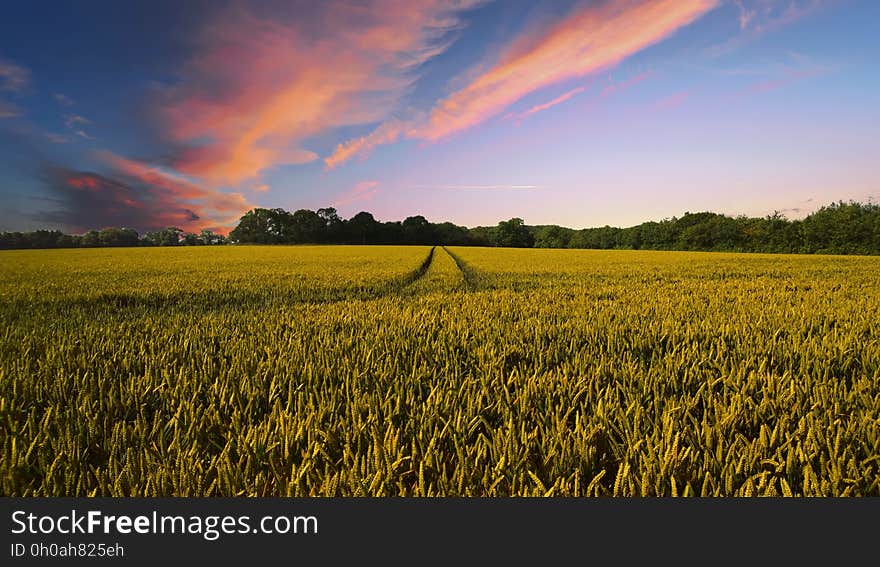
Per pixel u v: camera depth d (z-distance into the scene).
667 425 2.39
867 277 17.73
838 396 3.04
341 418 2.62
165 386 3.44
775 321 6.50
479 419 2.58
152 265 26.92
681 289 12.76
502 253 53.31
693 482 2.04
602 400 2.96
